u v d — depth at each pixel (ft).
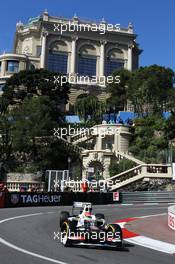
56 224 65.57
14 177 157.89
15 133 163.12
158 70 246.27
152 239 52.26
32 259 34.88
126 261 36.73
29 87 245.45
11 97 241.55
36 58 313.12
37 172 161.79
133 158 164.86
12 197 104.78
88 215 45.85
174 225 61.46
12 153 167.43
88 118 232.73
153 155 177.58
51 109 198.59
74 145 176.04
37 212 87.76
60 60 315.17
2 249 39.52
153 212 95.09
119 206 114.73
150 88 239.91
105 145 189.67
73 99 287.69
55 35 316.81
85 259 36.52
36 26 339.77
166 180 144.66
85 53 320.70
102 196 123.85
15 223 65.21
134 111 242.99
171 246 47.34
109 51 327.47
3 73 297.94
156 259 38.75
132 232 58.95
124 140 190.80
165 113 239.71
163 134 195.62
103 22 327.26
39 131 163.73
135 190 143.23
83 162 171.01
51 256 36.94
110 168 163.53
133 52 345.72
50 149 165.68
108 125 190.39
